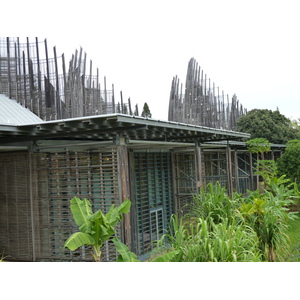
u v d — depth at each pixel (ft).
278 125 93.56
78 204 20.63
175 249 20.47
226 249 19.15
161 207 43.24
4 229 30.30
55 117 44.27
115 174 26.68
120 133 25.18
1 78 45.24
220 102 88.12
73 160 28.19
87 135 26.73
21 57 45.91
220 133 37.19
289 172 58.80
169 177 46.01
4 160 30.50
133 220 37.11
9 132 23.71
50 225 28.60
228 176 48.29
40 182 29.07
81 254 27.84
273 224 29.48
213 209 29.91
